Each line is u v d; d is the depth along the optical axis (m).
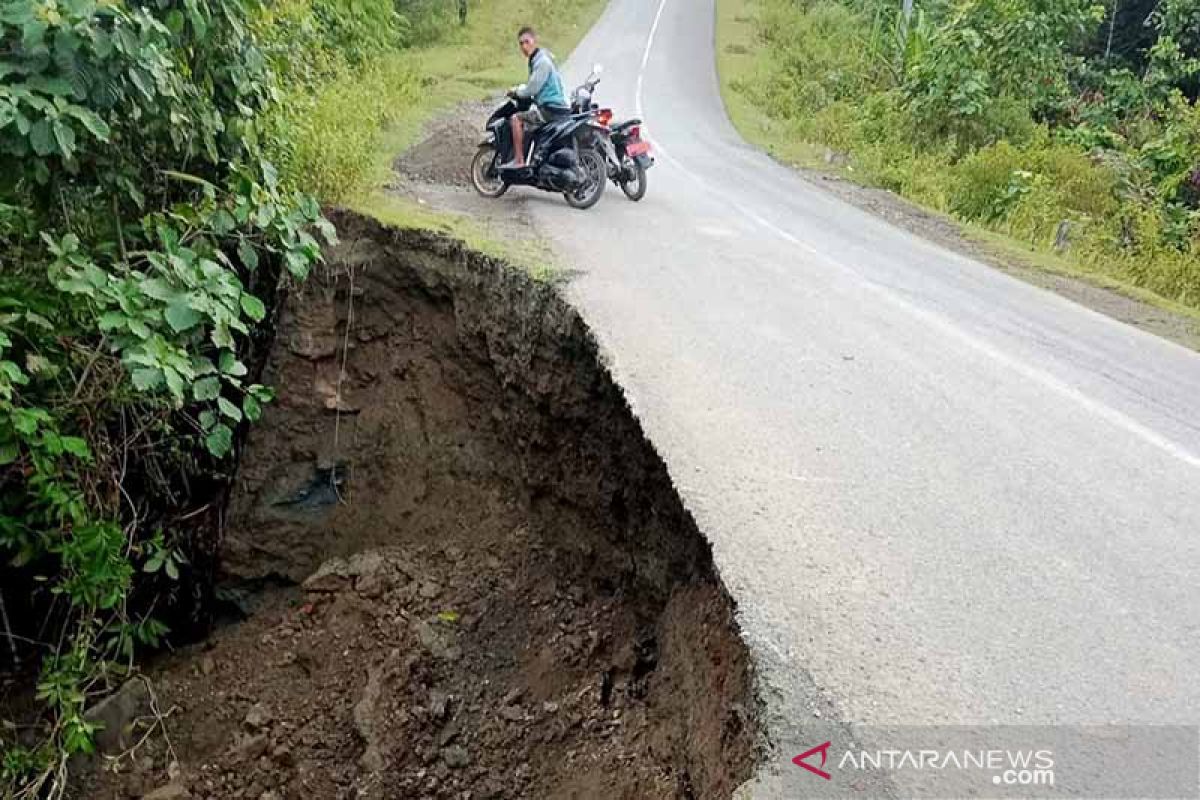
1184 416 5.22
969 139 15.98
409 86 15.16
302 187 6.95
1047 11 16.75
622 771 3.95
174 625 6.43
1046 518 3.97
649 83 22.58
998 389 5.40
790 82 22.48
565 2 32.81
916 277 8.06
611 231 8.20
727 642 3.27
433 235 6.86
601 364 5.18
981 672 3.00
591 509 5.45
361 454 6.99
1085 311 7.57
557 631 5.36
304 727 5.61
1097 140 16.34
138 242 4.80
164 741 5.54
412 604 6.13
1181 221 12.22
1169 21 19.53
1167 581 3.56
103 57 3.79
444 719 5.22
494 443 6.60
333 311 6.89
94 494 4.57
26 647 5.51
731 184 12.12
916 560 3.58
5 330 4.00
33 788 4.49
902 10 23.84
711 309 6.30
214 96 5.15
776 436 4.51
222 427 4.68
